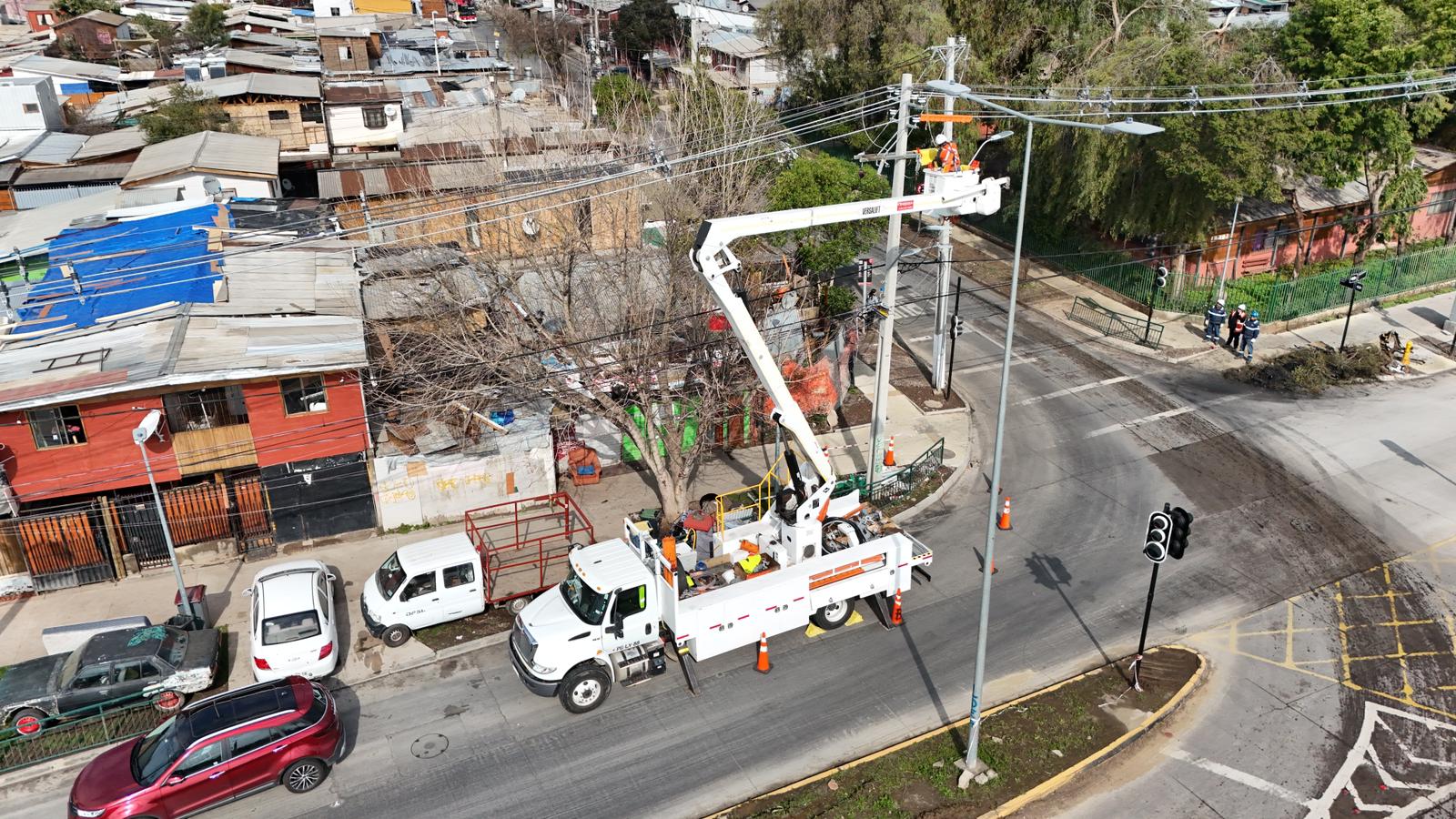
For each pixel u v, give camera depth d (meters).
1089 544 22.86
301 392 22.22
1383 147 35.78
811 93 54.75
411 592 19.05
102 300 25.08
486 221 26.00
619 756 16.20
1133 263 38.22
